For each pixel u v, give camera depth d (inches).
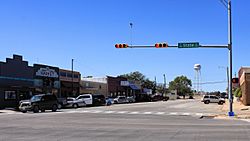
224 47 1428.4
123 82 4242.1
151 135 703.7
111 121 1109.1
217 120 1206.9
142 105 2679.6
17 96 2228.1
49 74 2613.2
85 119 1193.4
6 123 1010.7
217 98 3093.0
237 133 733.9
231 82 1448.1
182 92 7244.1
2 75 2118.6
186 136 682.8
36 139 646.5
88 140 631.2
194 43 1432.1
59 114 1498.5
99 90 3636.8
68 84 2930.6
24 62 2330.2
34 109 1723.7
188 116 1441.9
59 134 727.1
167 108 2187.5
